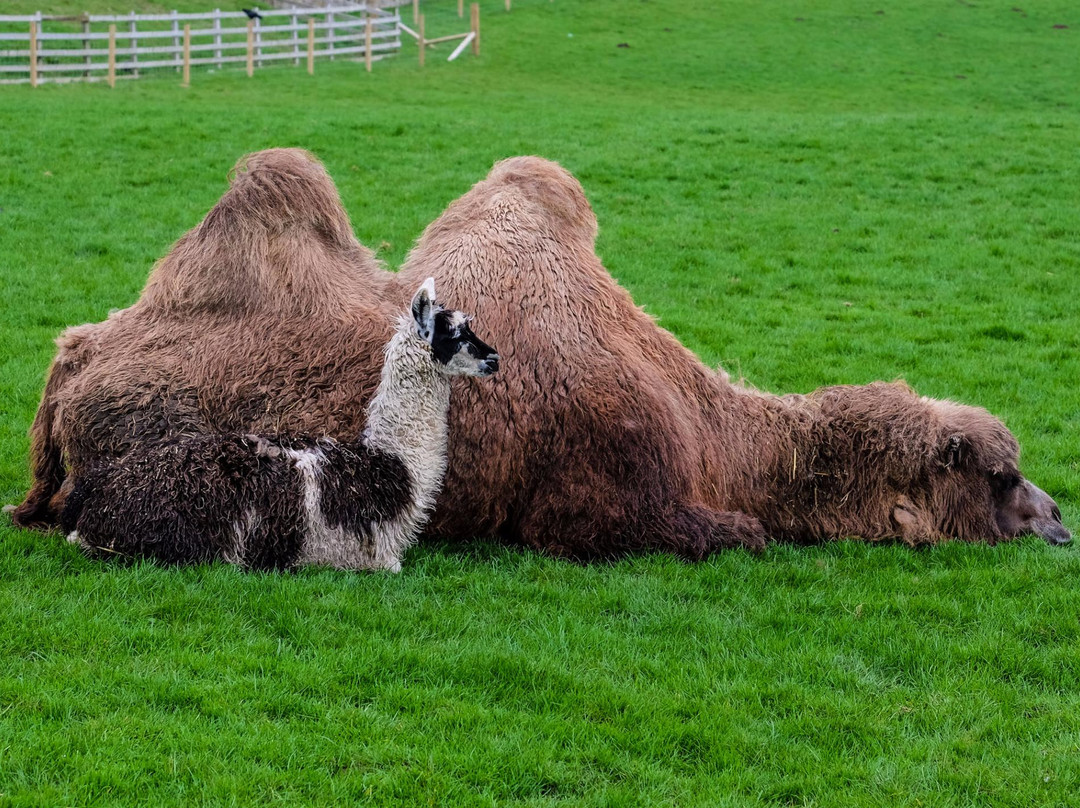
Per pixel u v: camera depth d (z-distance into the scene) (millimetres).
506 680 5070
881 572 6438
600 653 5340
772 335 11727
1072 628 5750
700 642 5504
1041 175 19312
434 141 20594
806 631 5695
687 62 36938
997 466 6922
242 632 5328
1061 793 4414
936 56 37844
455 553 6406
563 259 6879
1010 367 10859
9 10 37219
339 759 4441
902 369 10688
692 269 14227
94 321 11141
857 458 6945
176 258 6664
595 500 6305
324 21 43438
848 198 17859
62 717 4594
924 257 14984
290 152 6828
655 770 4477
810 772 4520
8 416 8516
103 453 6285
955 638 5648
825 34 41344
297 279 6535
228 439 5953
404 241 14523
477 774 4379
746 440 6957
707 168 19312
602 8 46344
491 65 36250
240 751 4426
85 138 19312
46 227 14453
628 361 6547
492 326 6516
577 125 22875
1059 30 41906
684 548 6363
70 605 5410
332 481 5895
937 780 4500
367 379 6371
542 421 6355
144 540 5773
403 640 5312
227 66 35062
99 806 4078
